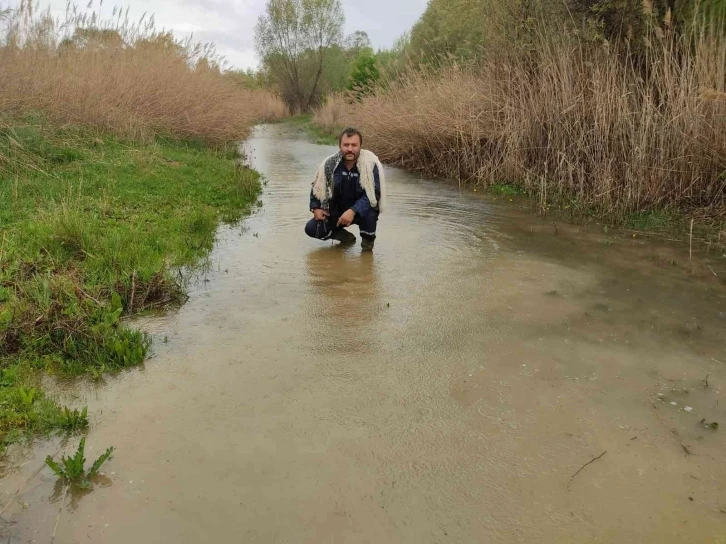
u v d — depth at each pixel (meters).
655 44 7.50
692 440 2.50
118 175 7.80
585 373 3.06
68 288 3.85
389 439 2.48
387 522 2.03
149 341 3.36
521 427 2.58
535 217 6.91
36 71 9.32
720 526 2.03
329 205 5.57
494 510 2.09
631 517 2.06
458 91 10.64
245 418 2.62
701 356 3.26
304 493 2.16
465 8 11.76
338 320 3.72
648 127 6.86
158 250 5.02
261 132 22.73
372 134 13.28
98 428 2.54
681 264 4.98
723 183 6.49
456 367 3.11
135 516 2.04
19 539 1.92
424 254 5.23
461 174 10.46
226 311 3.85
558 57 8.50
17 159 7.36
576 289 4.33
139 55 12.17
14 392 2.75
